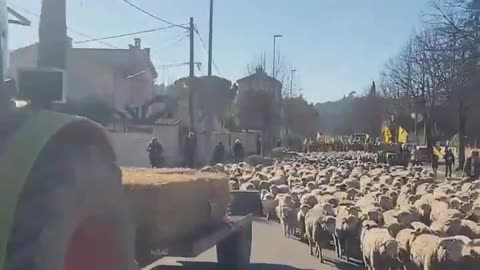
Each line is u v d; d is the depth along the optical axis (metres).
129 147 34.97
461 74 27.72
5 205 3.52
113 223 4.25
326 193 17.59
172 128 37.38
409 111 63.81
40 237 3.58
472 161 37.22
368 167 33.28
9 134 3.83
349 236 12.30
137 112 49.34
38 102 4.48
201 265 10.68
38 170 3.71
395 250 9.98
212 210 8.16
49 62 5.63
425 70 43.78
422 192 18.17
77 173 3.89
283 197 17.06
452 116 57.12
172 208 6.55
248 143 50.59
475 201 16.19
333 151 74.38
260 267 11.41
